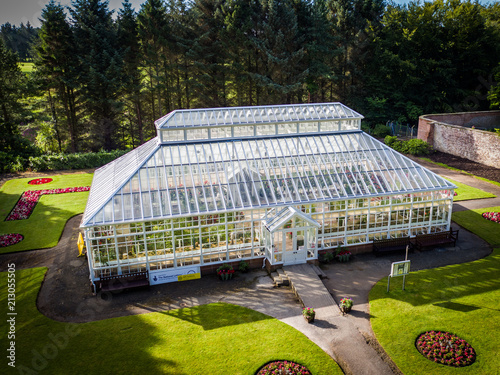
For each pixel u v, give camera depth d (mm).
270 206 27047
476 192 42656
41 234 33938
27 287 25828
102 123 62531
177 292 25203
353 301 23922
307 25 66625
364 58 73750
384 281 26078
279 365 18516
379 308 23078
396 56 69000
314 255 27922
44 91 60156
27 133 71688
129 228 25000
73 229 35125
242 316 22547
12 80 57062
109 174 31344
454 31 71812
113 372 18297
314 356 19219
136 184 26938
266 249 27703
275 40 61688
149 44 59625
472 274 26594
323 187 28750
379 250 29188
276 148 30969
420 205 30344
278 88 61281
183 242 26297
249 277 26922
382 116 71750
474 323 21406
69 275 27438
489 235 32656
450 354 19047
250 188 27953
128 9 60469
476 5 71312
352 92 74750
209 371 18297
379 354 19359
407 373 18125
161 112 62969
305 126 32938
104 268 25094
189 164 28609
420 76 73125
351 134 33312
